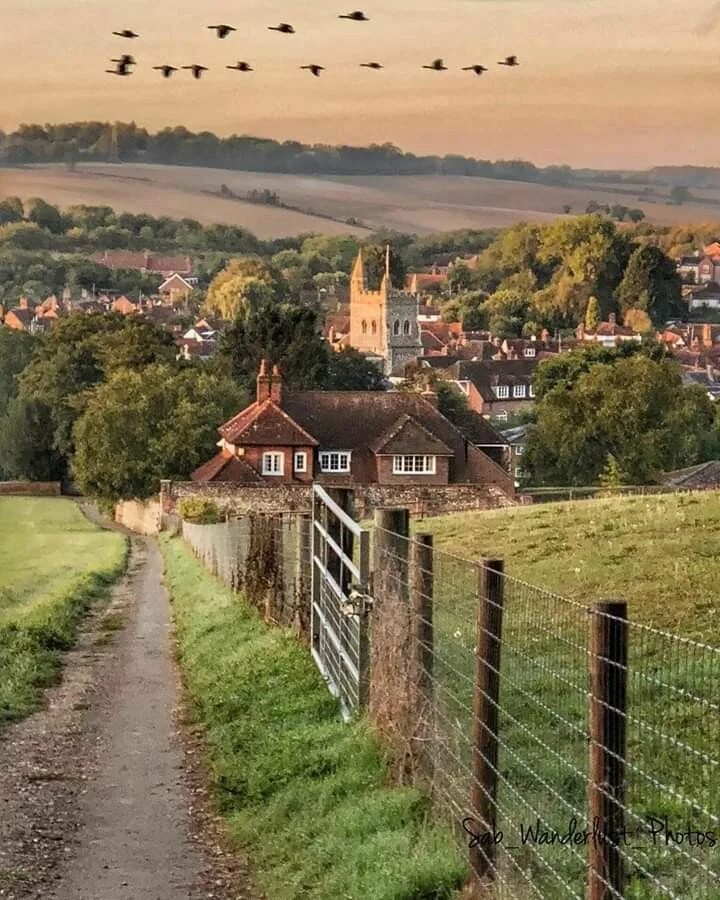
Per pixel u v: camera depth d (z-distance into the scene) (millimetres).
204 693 27781
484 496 105500
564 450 145500
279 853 16969
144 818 19312
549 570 34719
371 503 105812
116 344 174875
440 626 20500
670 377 147250
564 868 13602
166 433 128750
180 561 73125
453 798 15625
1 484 176500
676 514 40594
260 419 117438
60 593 53375
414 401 120625
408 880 14242
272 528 36844
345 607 21031
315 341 174000
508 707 18938
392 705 18188
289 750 20406
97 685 30547
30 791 20750
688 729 17156
